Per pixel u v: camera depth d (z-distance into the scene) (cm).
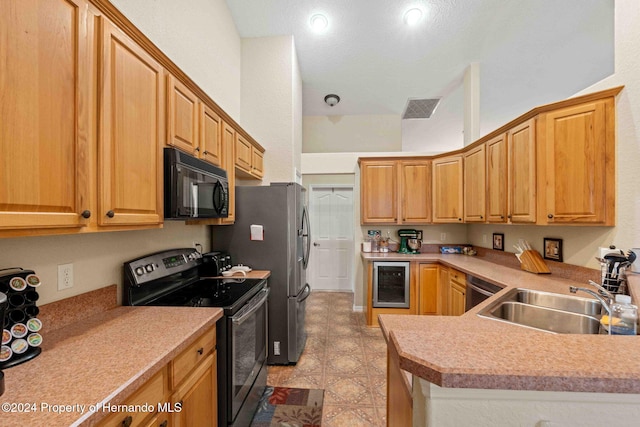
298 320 250
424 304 325
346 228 478
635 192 159
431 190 359
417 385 61
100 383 76
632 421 51
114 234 143
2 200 71
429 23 256
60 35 85
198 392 121
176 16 186
